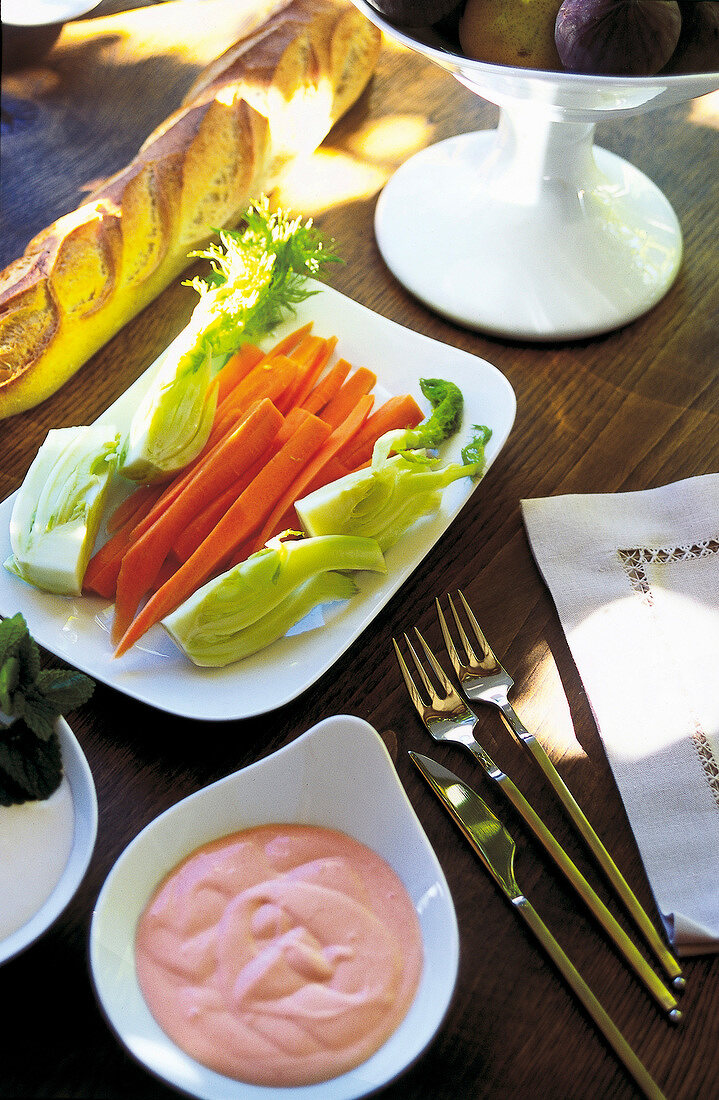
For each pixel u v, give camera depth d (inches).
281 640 26.0
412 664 26.5
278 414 27.7
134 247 30.3
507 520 28.5
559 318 30.8
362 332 30.3
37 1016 22.9
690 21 25.5
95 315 29.8
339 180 34.0
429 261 31.4
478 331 31.3
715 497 28.1
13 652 23.0
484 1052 22.7
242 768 24.2
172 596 26.2
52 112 35.4
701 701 25.9
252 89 32.4
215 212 31.6
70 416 29.9
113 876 22.4
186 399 27.6
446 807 24.6
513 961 23.4
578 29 24.9
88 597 26.7
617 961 23.5
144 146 32.8
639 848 24.5
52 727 23.2
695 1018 23.0
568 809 24.6
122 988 21.9
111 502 28.1
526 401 30.4
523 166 30.4
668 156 34.9
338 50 34.3
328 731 23.5
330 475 27.9
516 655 26.7
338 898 22.7
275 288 29.3
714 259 32.9
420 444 27.9
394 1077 21.1
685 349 31.3
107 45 37.2
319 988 21.9
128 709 25.9
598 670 26.2
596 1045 22.8
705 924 23.6
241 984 21.9
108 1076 22.5
